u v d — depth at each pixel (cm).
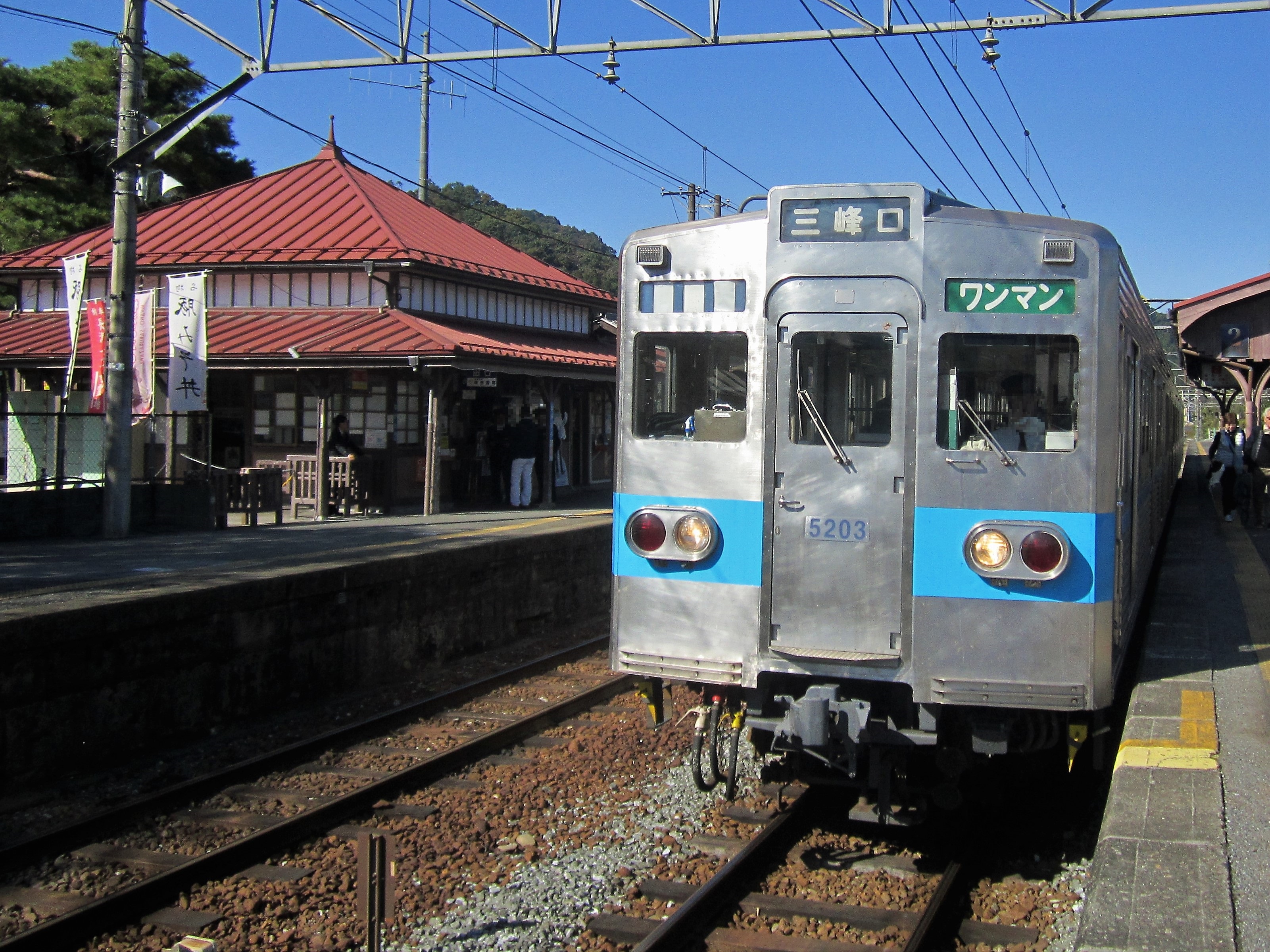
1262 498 1600
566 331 2300
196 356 1395
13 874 552
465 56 988
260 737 820
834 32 905
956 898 504
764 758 680
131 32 1223
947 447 518
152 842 597
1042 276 511
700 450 554
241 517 1551
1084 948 360
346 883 534
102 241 2059
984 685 513
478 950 462
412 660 1029
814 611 536
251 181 2167
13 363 1839
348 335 1698
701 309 554
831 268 530
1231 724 584
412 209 2205
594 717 858
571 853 570
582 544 1345
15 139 2580
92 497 1296
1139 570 754
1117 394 513
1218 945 359
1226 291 1722
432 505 1689
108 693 732
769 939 467
